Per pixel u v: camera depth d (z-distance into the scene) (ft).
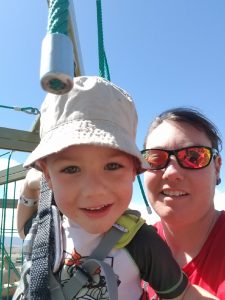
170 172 1.47
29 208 1.37
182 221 1.47
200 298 1.14
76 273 1.04
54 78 0.59
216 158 1.62
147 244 1.14
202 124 1.54
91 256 1.08
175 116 1.55
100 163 1.00
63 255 1.09
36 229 1.18
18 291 1.14
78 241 1.11
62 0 0.63
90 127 1.00
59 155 1.00
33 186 1.32
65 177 1.00
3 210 2.73
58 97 1.06
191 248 1.50
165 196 1.51
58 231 1.11
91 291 1.05
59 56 0.60
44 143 1.04
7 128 2.20
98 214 1.01
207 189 1.47
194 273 1.40
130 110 1.11
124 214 1.18
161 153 1.51
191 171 1.47
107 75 1.54
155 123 1.64
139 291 1.15
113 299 0.98
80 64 1.25
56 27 0.62
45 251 1.07
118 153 1.01
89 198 0.98
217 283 1.31
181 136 1.50
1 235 2.78
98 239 1.11
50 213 1.14
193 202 1.46
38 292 1.01
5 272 3.12
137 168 1.13
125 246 1.13
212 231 1.47
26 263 1.14
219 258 1.35
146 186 1.58
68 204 1.01
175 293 1.14
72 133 0.98
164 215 1.50
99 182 0.99
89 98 1.03
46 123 1.08
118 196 1.02
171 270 1.15
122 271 1.11
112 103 1.05
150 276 1.15
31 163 1.07
